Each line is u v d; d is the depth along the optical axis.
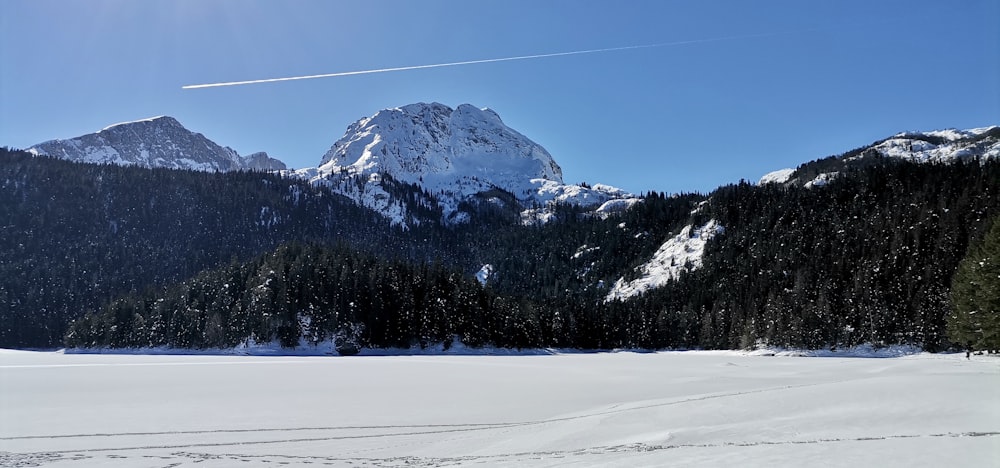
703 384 41.22
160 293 117.19
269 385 40.88
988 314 47.56
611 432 18.97
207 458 17.05
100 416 26.23
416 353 104.56
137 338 105.88
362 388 38.97
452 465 13.82
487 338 112.81
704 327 127.88
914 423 16.77
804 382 41.97
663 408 22.67
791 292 117.88
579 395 34.56
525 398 33.12
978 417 17.11
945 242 106.56
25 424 24.08
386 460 16.02
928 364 52.69
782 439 15.32
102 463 16.55
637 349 133.62
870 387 24.25
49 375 49.50
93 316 114.94
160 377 47.62
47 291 158.38
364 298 105.19
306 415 26.53
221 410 28.23
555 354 114.69
